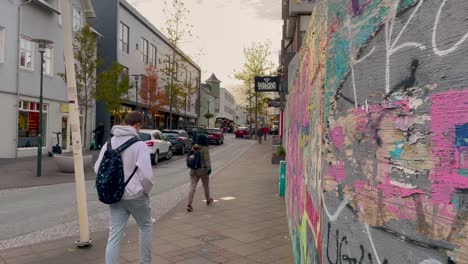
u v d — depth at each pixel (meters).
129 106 33.66
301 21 15.46
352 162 1.90
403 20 1.42
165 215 7.64
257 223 6.92
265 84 18.41
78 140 5.59
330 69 2.37
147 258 4.30
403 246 1.40
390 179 1.50
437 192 1.21
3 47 18.14
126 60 32.31
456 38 1.14
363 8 1.80
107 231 6.48
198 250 5.35
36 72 20.66
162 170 17.11
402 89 1.42
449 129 1.16
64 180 13.17
